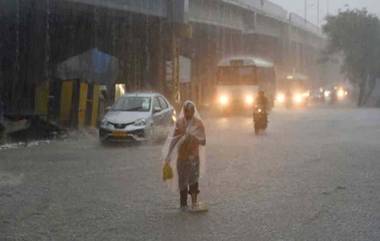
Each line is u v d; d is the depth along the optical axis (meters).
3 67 29.30
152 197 10.82
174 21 33.69
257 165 15.09
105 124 19.67
